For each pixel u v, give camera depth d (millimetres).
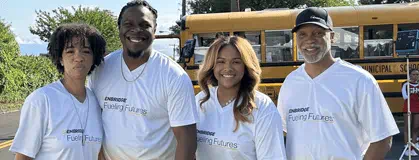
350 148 2684
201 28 9266
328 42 2783
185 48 8953
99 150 2717
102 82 2816
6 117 13375
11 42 16984
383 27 8711
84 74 2658
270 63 9078
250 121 2623
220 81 2725
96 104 2781
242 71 2693
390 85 8648
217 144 2680
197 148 2789
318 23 2711
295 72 2928
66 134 2539
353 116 2689
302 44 2797
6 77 16094
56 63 2697
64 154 2525
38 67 18422
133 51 2693
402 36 6863
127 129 2701
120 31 2754
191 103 2699
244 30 9156
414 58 8586
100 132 2723
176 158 2648
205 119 2793
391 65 8672
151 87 2686
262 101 2674
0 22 17328
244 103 2637
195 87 8992
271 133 2598
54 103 2545
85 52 2639
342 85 2697
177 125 2654
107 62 2850
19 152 2492
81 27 2670
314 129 2730
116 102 2748
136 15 2682
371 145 2676
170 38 9727
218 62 2711
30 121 2504
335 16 8828
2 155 7527
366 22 8711
